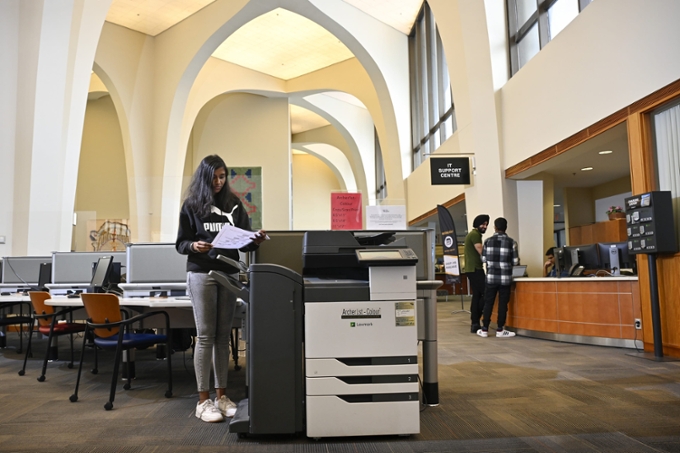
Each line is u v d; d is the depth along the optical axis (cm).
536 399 342
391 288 270
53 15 880
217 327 317
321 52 1569
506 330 734
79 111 1044
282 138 1733
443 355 532
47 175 896
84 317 580
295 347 271
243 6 1240
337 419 265
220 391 317
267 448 255
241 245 273
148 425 298
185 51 1391
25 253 876
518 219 865
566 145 657
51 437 277
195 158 1700
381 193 2080
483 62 869
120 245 1105
